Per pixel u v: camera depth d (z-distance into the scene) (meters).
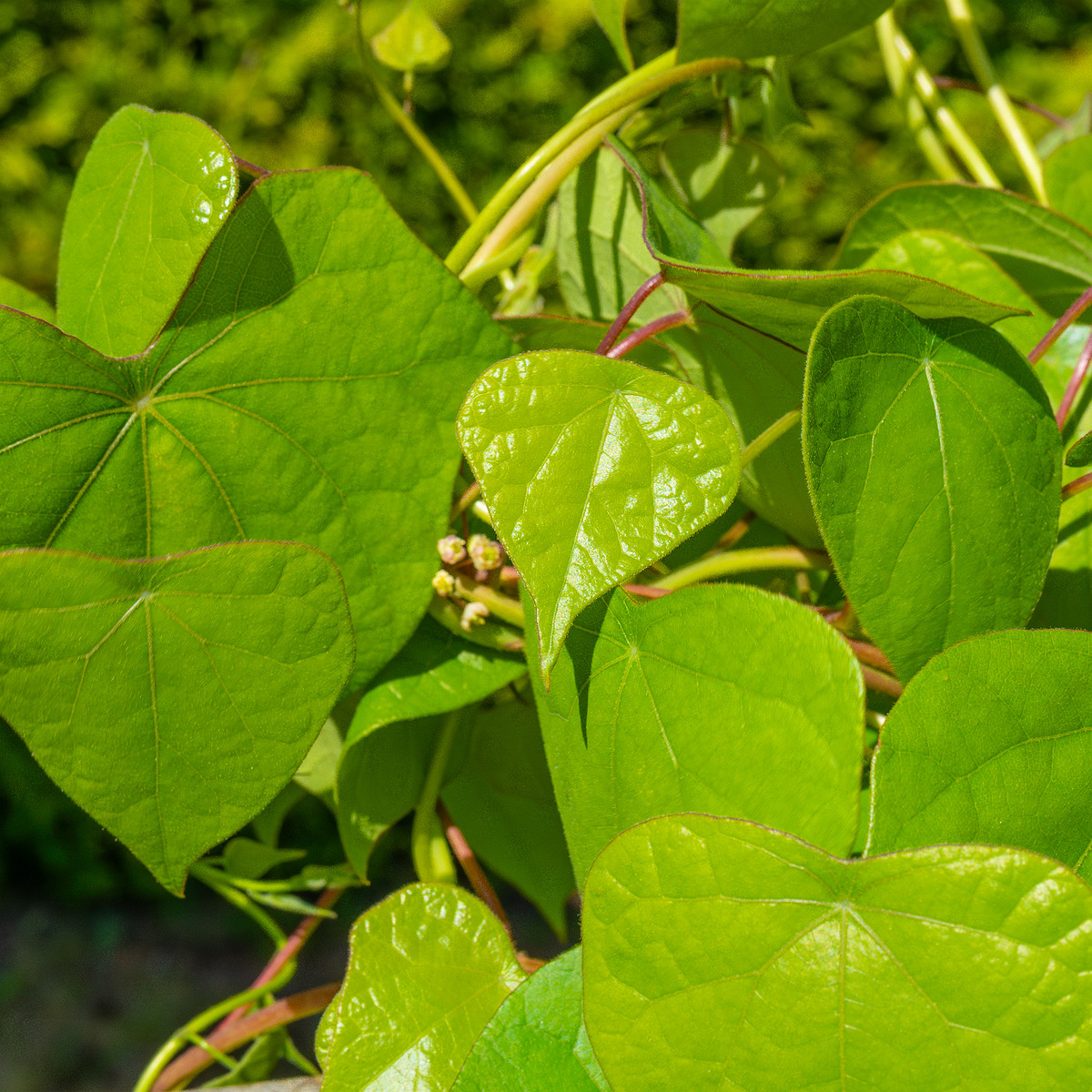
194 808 0.48
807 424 0.46
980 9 2.25
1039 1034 0.44
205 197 0.48
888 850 0.46
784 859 0.45
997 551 0.49
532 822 0.64
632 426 0.46
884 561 0.47
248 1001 0.60
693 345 0.55
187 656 0.48
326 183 0.49
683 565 0.60
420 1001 0.50
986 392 0.49
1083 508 0.55
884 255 0.56
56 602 0.47
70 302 0.51
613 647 0.49
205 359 0.49
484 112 2.59
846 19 0.57
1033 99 2.28
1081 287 0.59
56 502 0.48
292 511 0.50
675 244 0.51
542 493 0.46
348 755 0.52
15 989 3.02
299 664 0.48
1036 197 0.66
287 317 0.50
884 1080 0.45
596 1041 0.45
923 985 0.45
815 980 0.45
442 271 0.50
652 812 0.48
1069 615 0.54
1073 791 0.47
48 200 2.72
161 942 3.25
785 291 0.48
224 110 2.63
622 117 0.56
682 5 0.56
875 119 2.30
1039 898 0.44
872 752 0.50
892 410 0.48
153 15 2.70
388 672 0.52
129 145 0.50
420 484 0.51
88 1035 2.87
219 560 0.48
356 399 0.50
